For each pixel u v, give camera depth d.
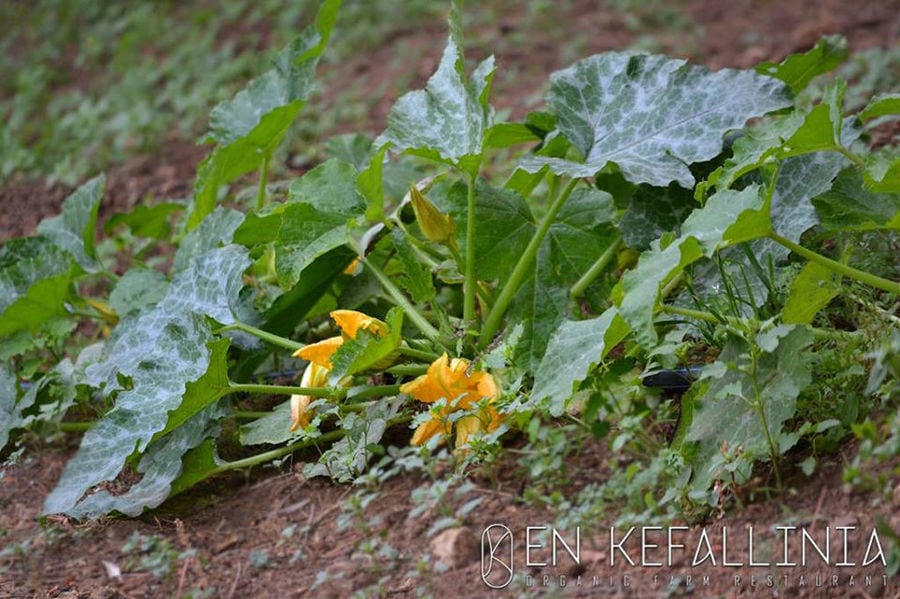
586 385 4.29
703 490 3.83
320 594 3.89
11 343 5.50
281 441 4.57
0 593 4.15
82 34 12.07
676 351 4.15
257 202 5.84
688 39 9.48
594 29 9.91
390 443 4.69
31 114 10.52
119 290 5.50
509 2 10.82
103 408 5.25
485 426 4.27
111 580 4.17
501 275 4.82
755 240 4.52
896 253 4.55
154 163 8.71
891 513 3.48
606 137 4.86
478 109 4.64
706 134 4.64
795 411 3.86
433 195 5.23
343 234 4.82
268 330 5.10
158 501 4.42
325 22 5.62
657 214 4.80
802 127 4.10
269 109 5.88
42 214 8.30
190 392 4.39
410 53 9.77
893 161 4.03
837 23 9.12
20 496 4.91
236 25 11.30
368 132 8.30
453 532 3.96
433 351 4.70
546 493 4.16
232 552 4.24
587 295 4.86
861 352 4.04
